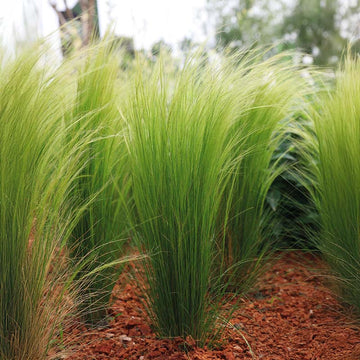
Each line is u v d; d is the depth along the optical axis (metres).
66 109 2.35
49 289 2.16
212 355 2.23
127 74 2.98
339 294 2.93
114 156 2.70
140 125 2.25
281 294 3.16
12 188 1.89
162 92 2.34
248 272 3.12
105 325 2.57
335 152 2.76
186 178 2.20
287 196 3.71
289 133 3.73
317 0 13.38
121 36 2.81
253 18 12.09
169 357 2.18
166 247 2.27
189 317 2.31
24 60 2.03
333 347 2.41
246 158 2.96
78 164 2.39
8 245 1.88
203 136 2.22
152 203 2.27
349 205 2.69
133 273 2.63
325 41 12.95
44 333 2.09
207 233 2.30
